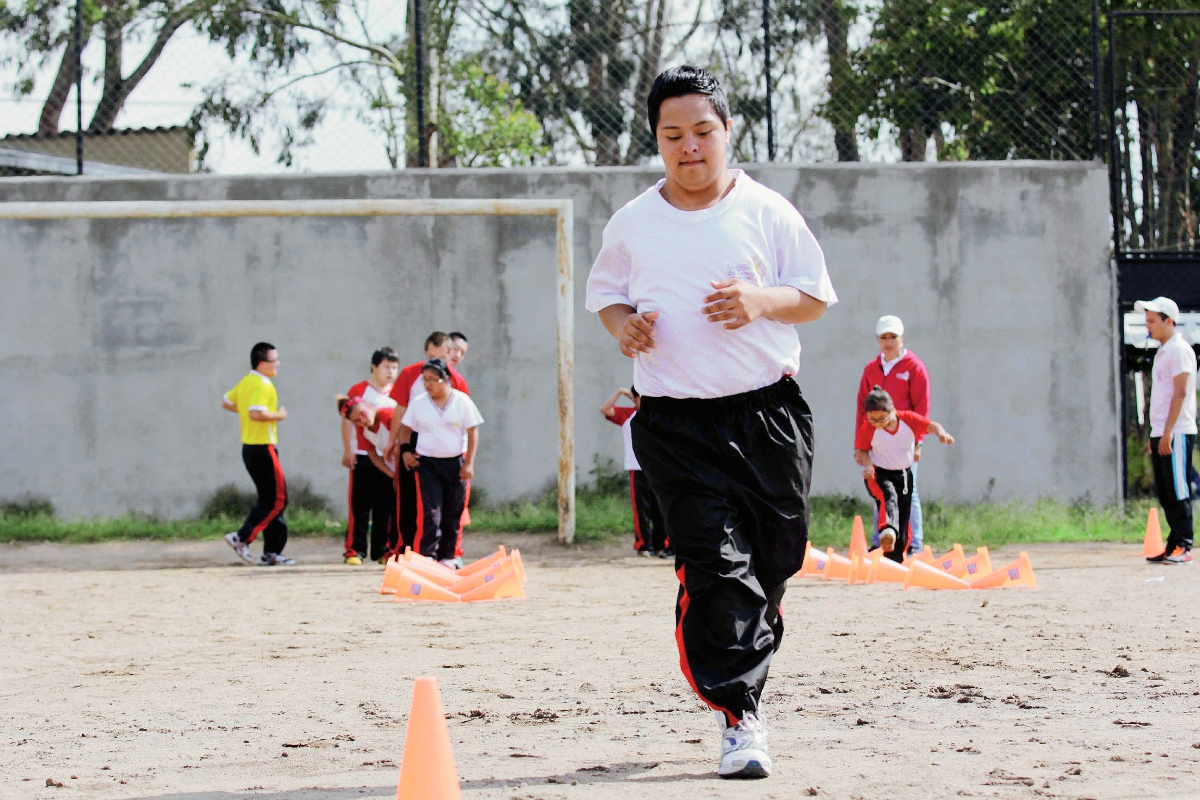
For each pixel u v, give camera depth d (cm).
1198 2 2242
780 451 516
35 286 2119
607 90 2838
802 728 616
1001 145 2327
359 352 2111
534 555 1809
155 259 2116
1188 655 836
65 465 2106
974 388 2088
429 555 1477
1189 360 1518
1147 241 2205
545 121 3033
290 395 2106
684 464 512
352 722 665
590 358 2102
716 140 511
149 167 2995
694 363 512
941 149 2441
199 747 607
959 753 542
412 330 2108
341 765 556
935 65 2403
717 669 502
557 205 1880
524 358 2100
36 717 702
